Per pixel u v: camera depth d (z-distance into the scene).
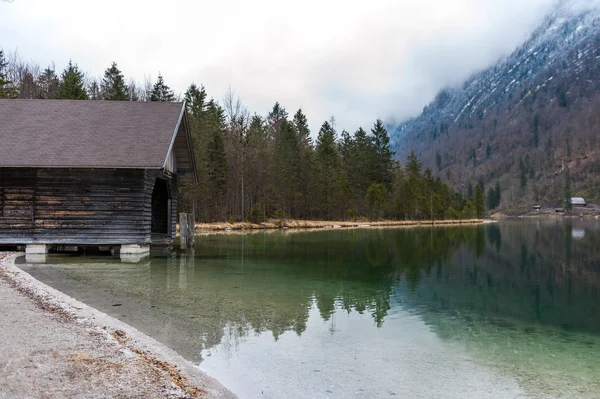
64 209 17.80
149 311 9.36
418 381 6.02
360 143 76.81
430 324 9.05
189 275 14.51
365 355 7.02
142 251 18.39
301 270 16.36
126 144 17.89
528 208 170.38
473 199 104.62
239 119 58.25
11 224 17.72
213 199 47.81
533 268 18.30
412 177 80.12
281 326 8.53
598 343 7.93
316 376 6.09
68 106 20.50
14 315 7.98
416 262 19.84
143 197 18.06
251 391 5.51
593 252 25.36
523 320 9.58
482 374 6.32
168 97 55.91
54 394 4.73
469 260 20.97
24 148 17.39
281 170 55.53
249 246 26.19
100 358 5.97
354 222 64.56
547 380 6.14
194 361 6.48
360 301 11.13
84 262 16.69
